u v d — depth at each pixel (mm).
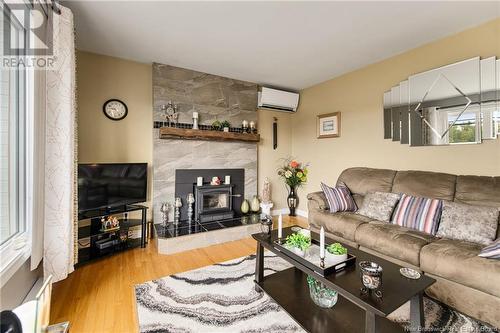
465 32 2430
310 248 1779
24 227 1638
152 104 3385
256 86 4246
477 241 1822
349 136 3654
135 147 3281
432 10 2117
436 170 2648
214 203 3832
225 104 3914
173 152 3455
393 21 2297
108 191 2641
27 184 1581
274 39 2658
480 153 2316
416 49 2834
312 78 3949
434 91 2643
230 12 2156
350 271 1485
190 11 2137
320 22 2316
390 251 2047
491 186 2021
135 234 3307
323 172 4090
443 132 2572
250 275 2230
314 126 4270
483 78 2289
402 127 2951
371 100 3342
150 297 1870
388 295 1220
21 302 1529
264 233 2031
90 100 2969
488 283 1468
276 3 2031
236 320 1622
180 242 2820
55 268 1769
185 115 3551
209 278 2172
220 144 3861
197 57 3146
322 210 2863
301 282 1915
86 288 1995
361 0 1991
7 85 1528
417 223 2197
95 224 2674
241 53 3018
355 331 1398
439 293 1744
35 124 1524
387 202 2525
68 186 1825
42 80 1632
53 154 1759
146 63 3346
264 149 4453
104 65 3061
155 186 3324
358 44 2770
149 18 2244
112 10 2109
